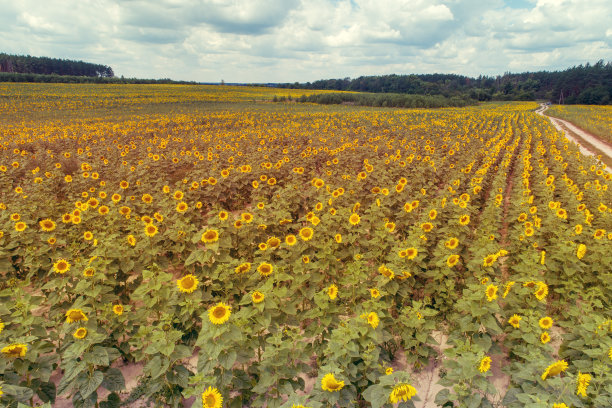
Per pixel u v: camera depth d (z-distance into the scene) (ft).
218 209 28.27
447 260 21.42
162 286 18.42
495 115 197.88
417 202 32.30
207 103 257.14
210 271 22.57
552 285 25.79
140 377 18.22
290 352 16.38
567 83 523.70
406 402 14.40
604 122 166.30
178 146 75.97
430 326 18.93
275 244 23.41
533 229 30.09
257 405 15.67
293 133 100.12
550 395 13.67
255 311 15.89
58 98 234.17
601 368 14.80
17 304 15.94
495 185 48.47
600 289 22.29
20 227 25.85
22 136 84.33
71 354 14.03
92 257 20.79
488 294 16.93
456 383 15.03
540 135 116.78
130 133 95.09
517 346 17.79
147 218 28.91
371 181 47.50
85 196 37.19
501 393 18.01
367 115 173.58
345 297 21.15
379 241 26.03
